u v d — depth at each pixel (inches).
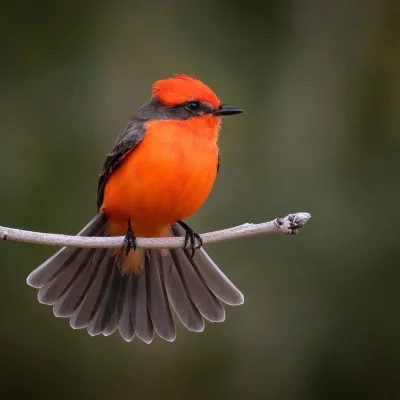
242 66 527.2
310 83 523.8
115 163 374.6
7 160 503.8
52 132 511.5
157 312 400.5
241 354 493.0
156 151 368.2
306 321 487.2
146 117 381.7
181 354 499.5
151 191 370.3
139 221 386.6
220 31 533.0
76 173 503.8
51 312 497.4
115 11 537.3
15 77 523.8
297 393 489.1
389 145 508.1
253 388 491.2
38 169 502.3
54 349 498.9
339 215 492.1
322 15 532.4
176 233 400.8
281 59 528.1
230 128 510.6
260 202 498.3
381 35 528.7
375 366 484.1
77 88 520.7
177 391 497.4
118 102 519.5
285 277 487.8
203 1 537.0
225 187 502.0
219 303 400.2
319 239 488.7
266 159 507.2
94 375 500.7
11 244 490.9
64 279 391.9
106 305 396.5
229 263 488.4
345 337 484.7
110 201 380.5
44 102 518.0
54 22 533.0
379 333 482.9
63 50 528.7
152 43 531.5
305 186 500.4
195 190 373.7
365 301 483.5
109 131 513.7
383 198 494.9
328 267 486.0
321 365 487.8
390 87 518.3
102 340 502.3
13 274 490.9
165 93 381.4
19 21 531.5
